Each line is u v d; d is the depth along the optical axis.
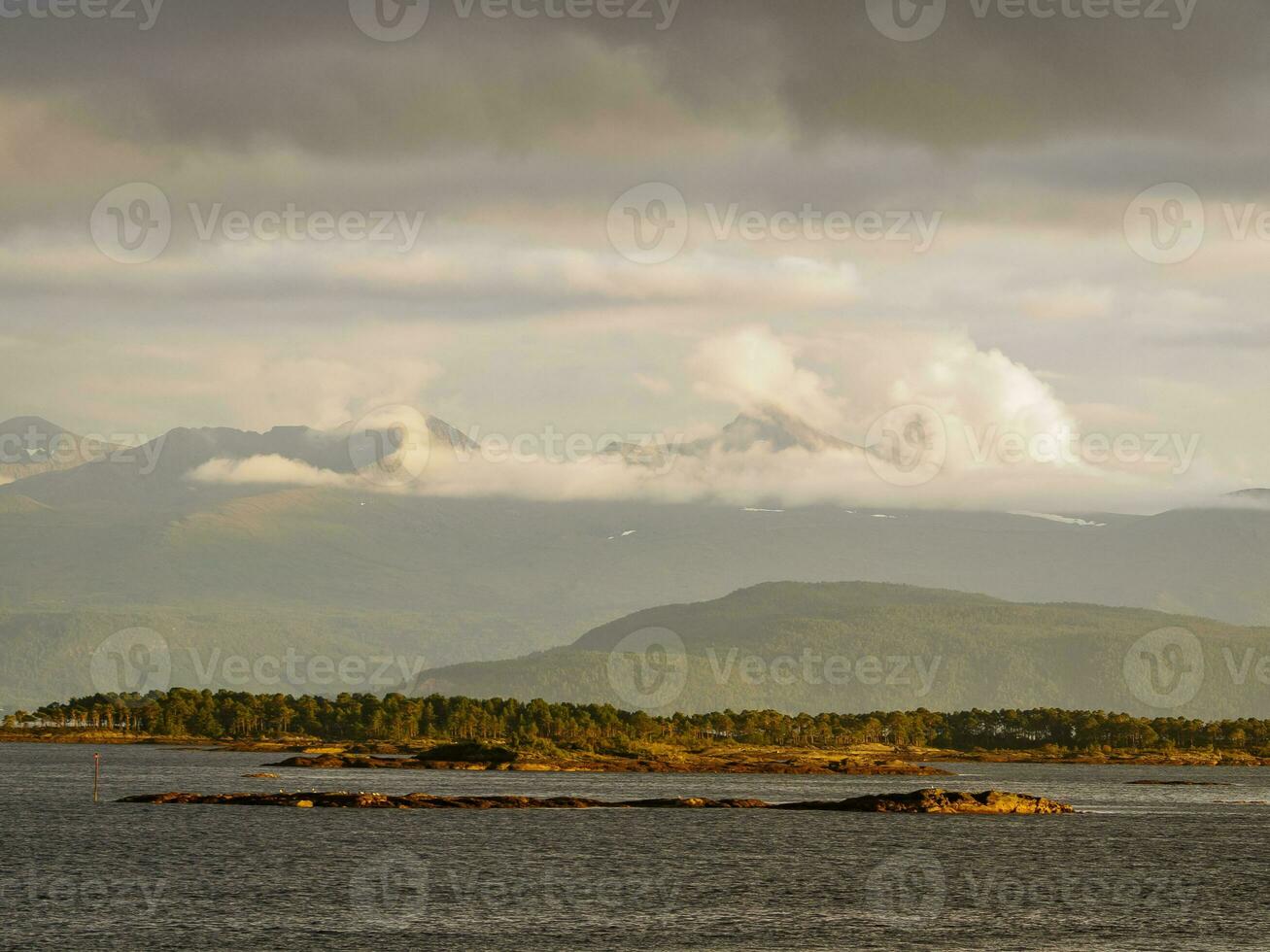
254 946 162.38
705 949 165.62
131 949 160.00
